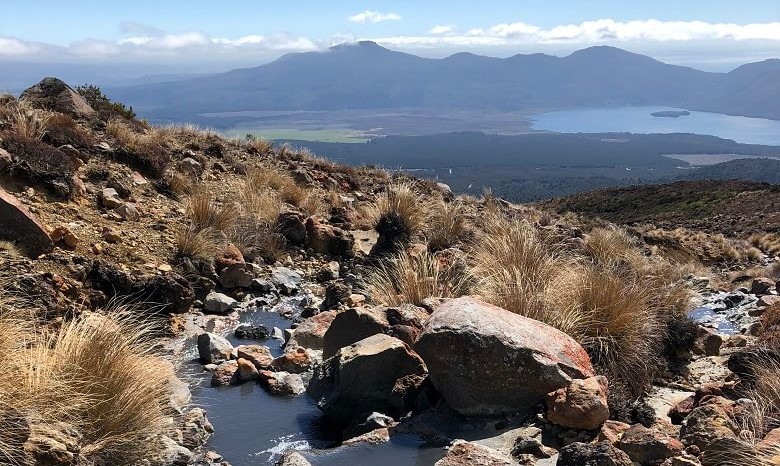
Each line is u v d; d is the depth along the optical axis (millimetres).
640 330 5840
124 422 3705
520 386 4449
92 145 10648
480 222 12859
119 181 9625
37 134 9852
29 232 6660
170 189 10500
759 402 4375
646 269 10242
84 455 3357
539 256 7695
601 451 3475
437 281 7570
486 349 4480
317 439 4465
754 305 9984
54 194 8234
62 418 3510
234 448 4195
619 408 4461
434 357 4605
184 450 3859
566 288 6328
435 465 3508
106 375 3857
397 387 4863
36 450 3051
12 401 3283
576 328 5660
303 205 12148
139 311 6664
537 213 19250
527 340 4621
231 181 12391
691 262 19547
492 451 3668
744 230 35875
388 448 4117
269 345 6539
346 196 14547
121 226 8320
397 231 10039
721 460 3559
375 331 5645
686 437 3928
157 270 7512
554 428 4148
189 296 7234
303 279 9070
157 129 14562
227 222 9477
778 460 3287
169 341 6312
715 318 9453
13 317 4539
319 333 6453
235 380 5395
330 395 4879
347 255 10031
